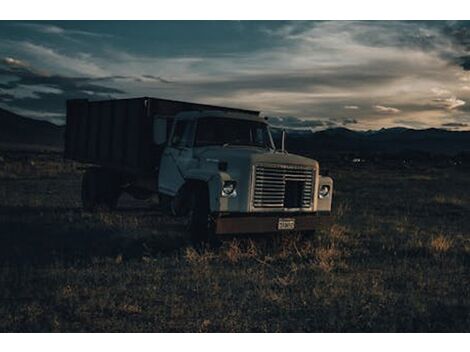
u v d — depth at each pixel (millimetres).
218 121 10523
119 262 8398
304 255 9469
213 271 8000
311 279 7680
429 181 33031
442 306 6578
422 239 11344
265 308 6258
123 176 14203
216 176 9000
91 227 11320
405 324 5895
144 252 9141
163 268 8109
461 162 74375
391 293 7074
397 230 12633
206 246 9406
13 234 10453
